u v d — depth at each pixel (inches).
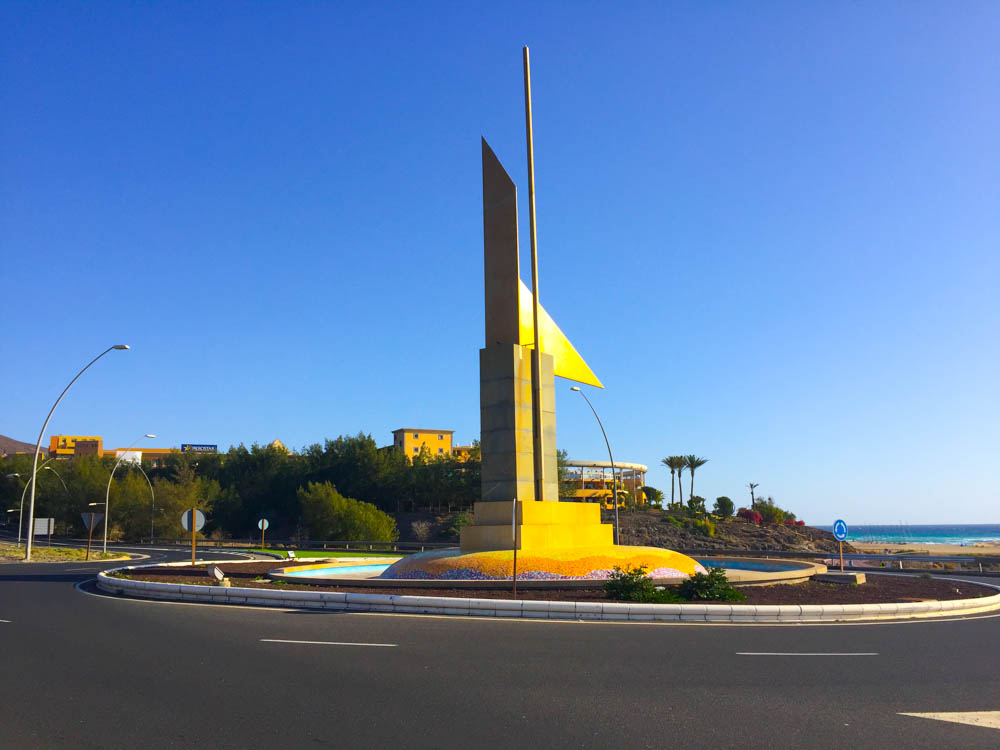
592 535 1004.6
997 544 6220.5
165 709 301.1
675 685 349.4
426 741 259.6
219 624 560.1
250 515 3693.4
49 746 253.8
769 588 846.5
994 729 279.7
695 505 4101.9
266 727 275.9
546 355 1047.0
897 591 855.7
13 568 1330.0
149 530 3090.6
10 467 3944.4
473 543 935.7
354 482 3609.7
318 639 484.4
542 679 359.6
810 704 315.6
